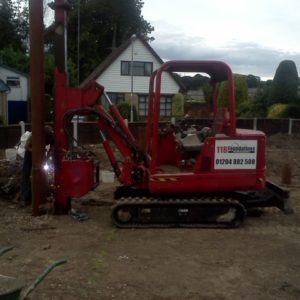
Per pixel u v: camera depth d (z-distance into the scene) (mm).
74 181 7957
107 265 5844
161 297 4930
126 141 7887
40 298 4832
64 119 7969
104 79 37781
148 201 7516
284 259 6148
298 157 17172
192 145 7703
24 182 8812
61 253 6285
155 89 7469
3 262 5918
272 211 8719
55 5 7906
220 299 4898
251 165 7484
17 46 57094
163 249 6492
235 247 6617
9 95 35281
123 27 56344
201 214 7535
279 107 29172
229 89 7363
